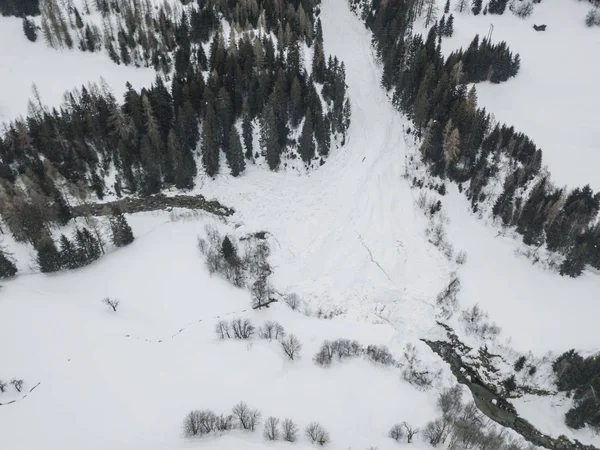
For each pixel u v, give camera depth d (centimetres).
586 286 10062
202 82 13562
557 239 10450
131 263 10794
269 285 10531
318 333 9519
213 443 6919
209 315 9838
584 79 15688
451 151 11944
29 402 7975
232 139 12119
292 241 11419
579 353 8881
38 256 10362
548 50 17062
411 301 10219
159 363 8619
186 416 7575
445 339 9756
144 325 9481
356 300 10238
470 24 18262
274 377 8462
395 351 9175
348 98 13650
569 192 11450
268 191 12338
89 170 12788
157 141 12288
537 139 13050
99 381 8288
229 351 8862
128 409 7831
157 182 12600
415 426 7731
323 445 7106
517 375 9044
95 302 9912
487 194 11812
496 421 8531
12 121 13625
